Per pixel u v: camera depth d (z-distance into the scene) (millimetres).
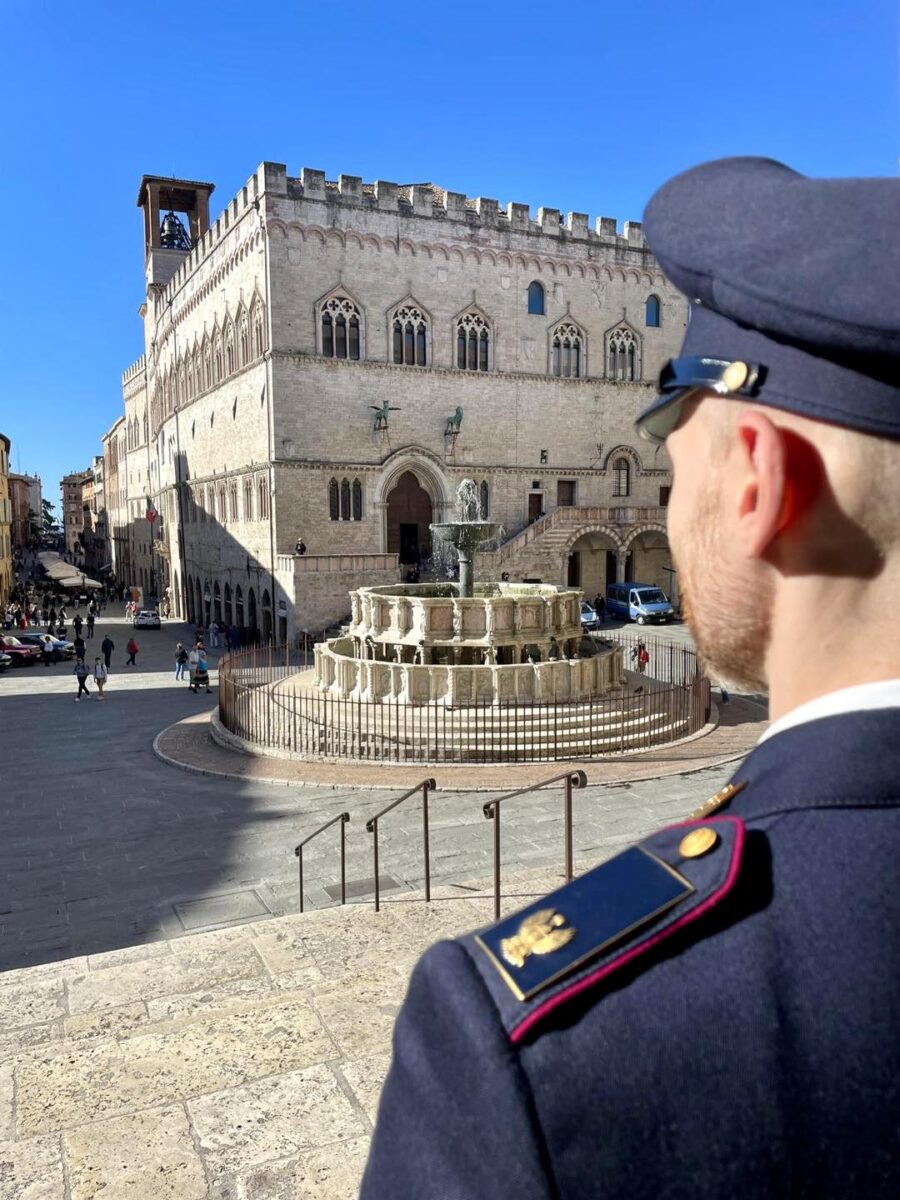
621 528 53156
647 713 23297
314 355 46031
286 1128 4395
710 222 1148
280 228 44938
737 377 1113
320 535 46750
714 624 1234
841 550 1076
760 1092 854
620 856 1153
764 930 942
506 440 51781
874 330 951
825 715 1084
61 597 85125
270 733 23203
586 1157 855
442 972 1050
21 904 14047
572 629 25906
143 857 15859
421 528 51000
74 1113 4516
